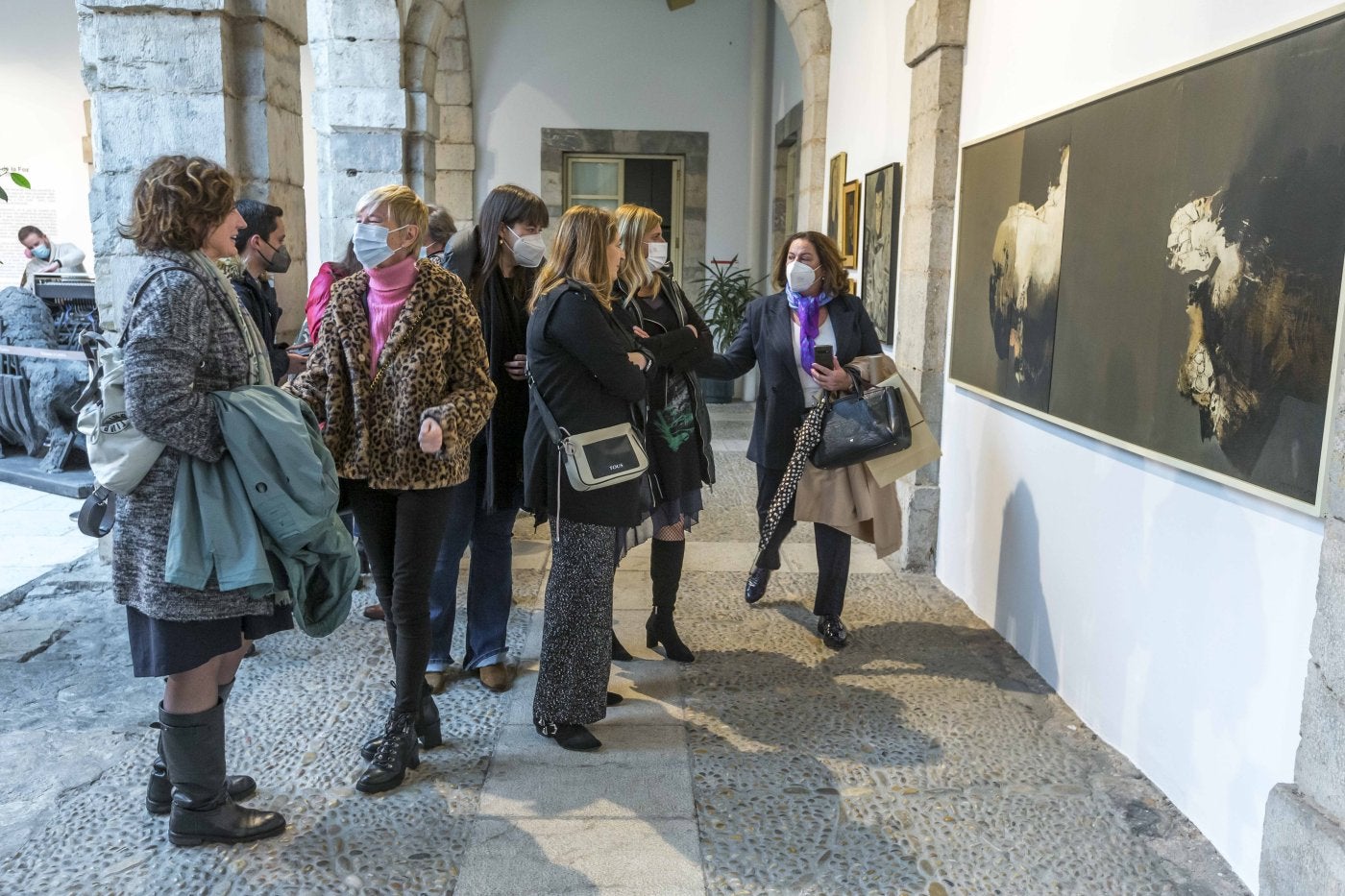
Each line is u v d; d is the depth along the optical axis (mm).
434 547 2590
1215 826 2357
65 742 2859
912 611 4051
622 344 2643
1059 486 3232
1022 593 3543
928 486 4508
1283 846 1970
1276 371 2078
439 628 3229
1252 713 2217
